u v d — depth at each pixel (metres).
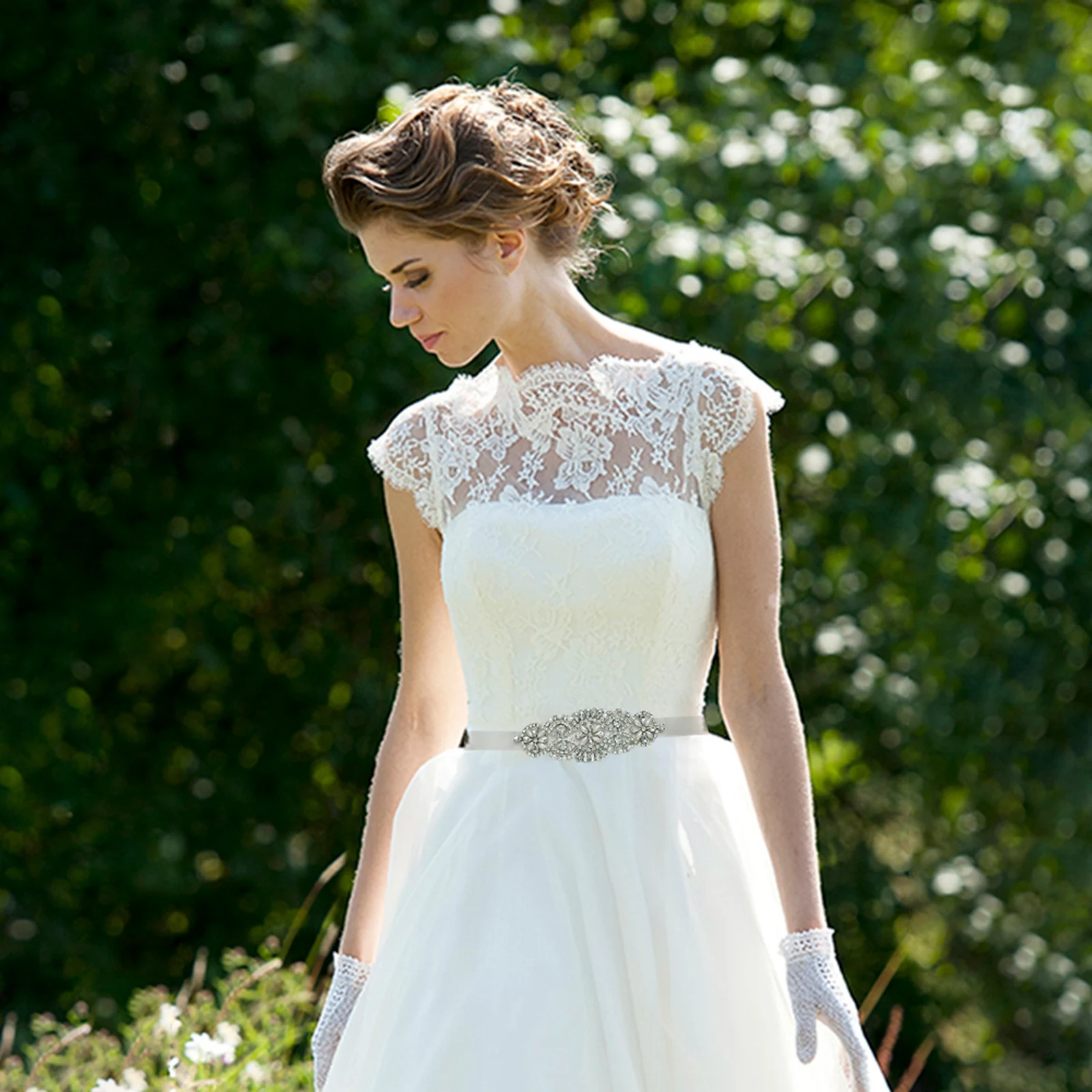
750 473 7.15
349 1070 7.14
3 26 16.91
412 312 6.89
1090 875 18.80
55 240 17.42
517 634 7.11
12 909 18.08
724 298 16.39
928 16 19.88
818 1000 6.63
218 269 17.75
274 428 17.75
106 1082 9.65
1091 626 18.64
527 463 7.23
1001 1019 19.05
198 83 17.22
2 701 17.61
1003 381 17.83
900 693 17.22
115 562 17.80
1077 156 17.69
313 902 18.27
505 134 6.85
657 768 7.04
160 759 18.62
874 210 17.30
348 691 18.83
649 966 6.77
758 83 17.44
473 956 6.85
